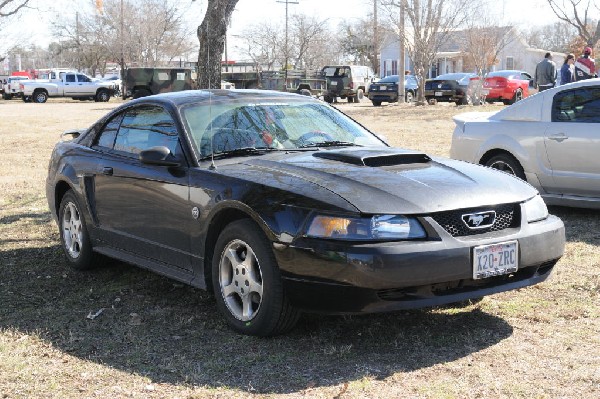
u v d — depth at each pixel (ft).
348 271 13.01
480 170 15.85
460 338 14.52
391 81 116.57
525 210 14.71
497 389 12.13
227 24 33.60
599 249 21.72
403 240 13.23
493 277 14.24
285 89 121.08
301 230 13.51
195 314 16.37
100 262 20.24
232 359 13.62
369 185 14.03
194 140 16.58
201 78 33.83
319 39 214.69
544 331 14.87
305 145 17.29
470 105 101.09
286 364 13.35
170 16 193.98
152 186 16.94
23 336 14.97
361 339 14.55
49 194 21.67
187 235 16.02
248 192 14.49
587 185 25.53
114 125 19.44
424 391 12.07
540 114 26.89
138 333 15.20
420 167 15.57
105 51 214.90
